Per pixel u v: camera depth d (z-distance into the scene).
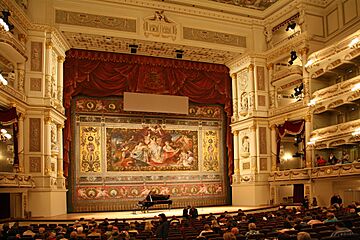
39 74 20.14
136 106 24.73
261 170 24.69
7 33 16.78
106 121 24.84
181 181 26.00
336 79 22.88
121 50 24.50
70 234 9.98
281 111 24.22
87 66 23.84
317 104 21.80
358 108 21.33
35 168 19.45
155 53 25.12
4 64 19.19
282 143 25.56
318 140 21.33
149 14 23.11
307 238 5.83
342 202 21.42
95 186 23.98
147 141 25.53
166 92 25.38
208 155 27.05
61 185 21.41
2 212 18.72
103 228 12.07
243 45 25.38
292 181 22.78
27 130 19.58
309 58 22.14
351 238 6.71
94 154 24.30
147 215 19.86
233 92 26.97
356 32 19.02
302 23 22.98
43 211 19.23
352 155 21.72
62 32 21.55
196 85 26.33
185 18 23.92
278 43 24.73
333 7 22.78
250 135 25.20
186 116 26.78
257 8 25.03
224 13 24.55
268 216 14.47
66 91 23.06
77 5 21.59
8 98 17.47
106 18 22.19
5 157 19.19
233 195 26.41
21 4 19.66
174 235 10.20
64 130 22.97
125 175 24.73
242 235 8.49
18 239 9.41
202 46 24.08
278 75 24.42
